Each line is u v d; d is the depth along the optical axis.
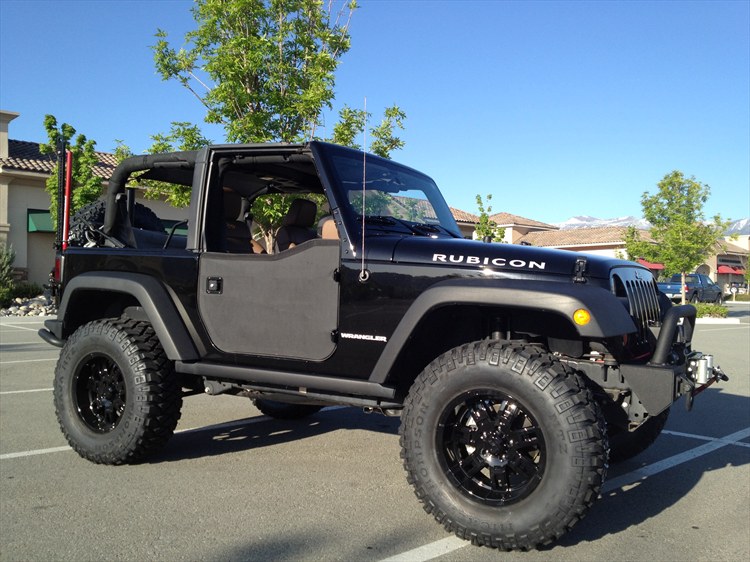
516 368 2.90
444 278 3.22
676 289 30.16
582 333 2.83
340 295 3.45
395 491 3.81
